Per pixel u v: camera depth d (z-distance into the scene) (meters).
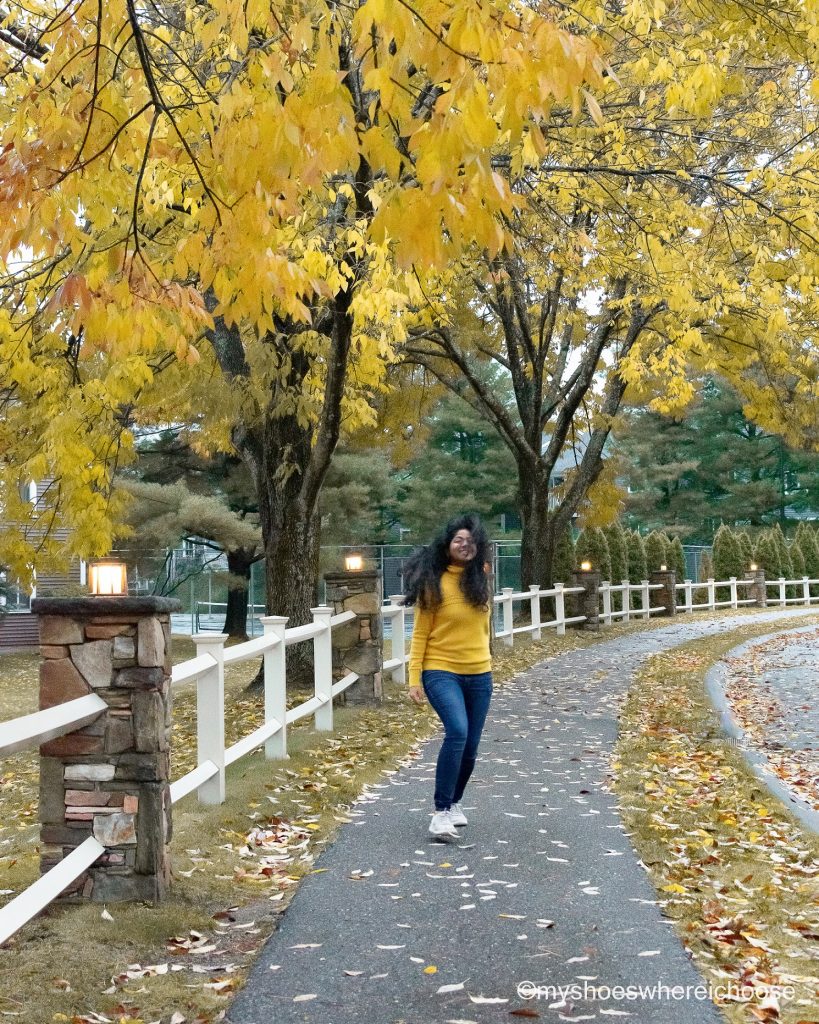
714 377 46.44
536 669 14.99
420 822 6.05
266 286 4.42
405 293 8.92
